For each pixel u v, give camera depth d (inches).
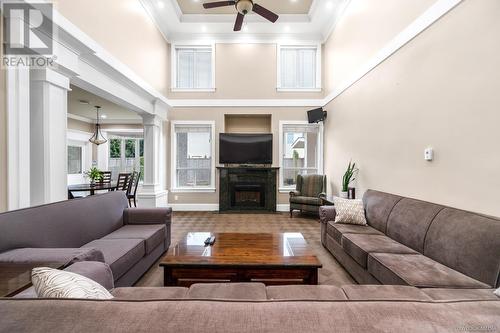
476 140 76.2
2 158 77.4
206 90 229.1
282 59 233.8
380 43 128.3
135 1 166.7
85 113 276.8
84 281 37.0
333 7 188.2
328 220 127.9
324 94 227.8
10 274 51.2
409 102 106.3
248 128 245.6
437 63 90.9
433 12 92.3
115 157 331.0
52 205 83.3
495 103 70.6
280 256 81.5
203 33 226.2
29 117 86.5
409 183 106.6
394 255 79.4
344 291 51.3
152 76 195.3
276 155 231.1
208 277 76.5
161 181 215.2
